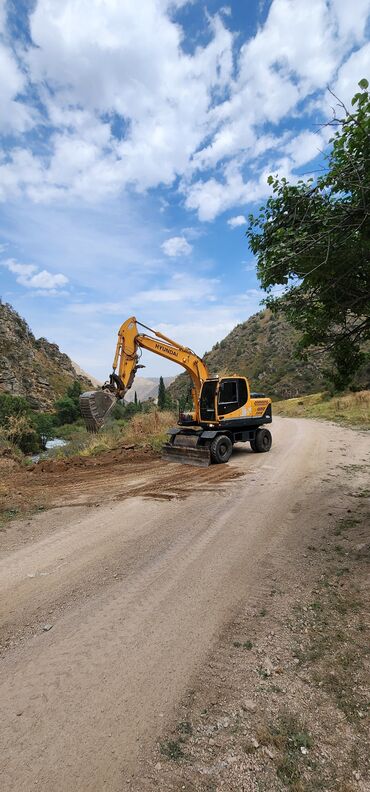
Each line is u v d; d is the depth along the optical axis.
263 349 99.88
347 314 4.93
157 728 2.51
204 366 13.57
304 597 4.00
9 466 10.92
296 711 2.59
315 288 4.57
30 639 3.48
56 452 14.55
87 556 5.20
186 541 5.62
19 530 6.23
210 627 3.58
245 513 6.78
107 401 11.11
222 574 4.59
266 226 4.25
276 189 3.98
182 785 2.12
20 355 107.62
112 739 2.44
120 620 3.73
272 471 10.12
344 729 2.43
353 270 4.16
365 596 3.94
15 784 2.15
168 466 11.06
